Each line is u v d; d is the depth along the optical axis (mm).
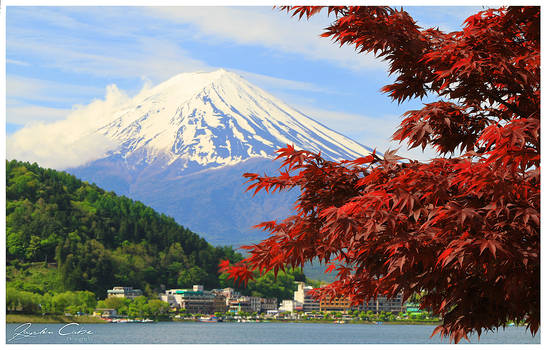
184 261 174250
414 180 5695
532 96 6926
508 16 6992
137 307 142250
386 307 122250
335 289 7414
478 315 6082
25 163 177375
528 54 6688
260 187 6902
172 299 157875
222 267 6832
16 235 149125
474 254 5254
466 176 5461
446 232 5438
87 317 120312
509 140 5246
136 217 181875
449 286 6203
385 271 6293
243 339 84500
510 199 5340
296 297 163875
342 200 6789
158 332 100938
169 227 180000
